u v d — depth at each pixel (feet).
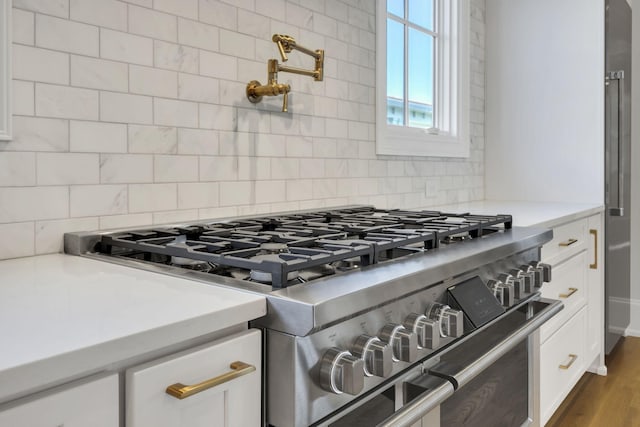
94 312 2.23
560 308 4.89
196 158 4.88
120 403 1.98
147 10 4.43
